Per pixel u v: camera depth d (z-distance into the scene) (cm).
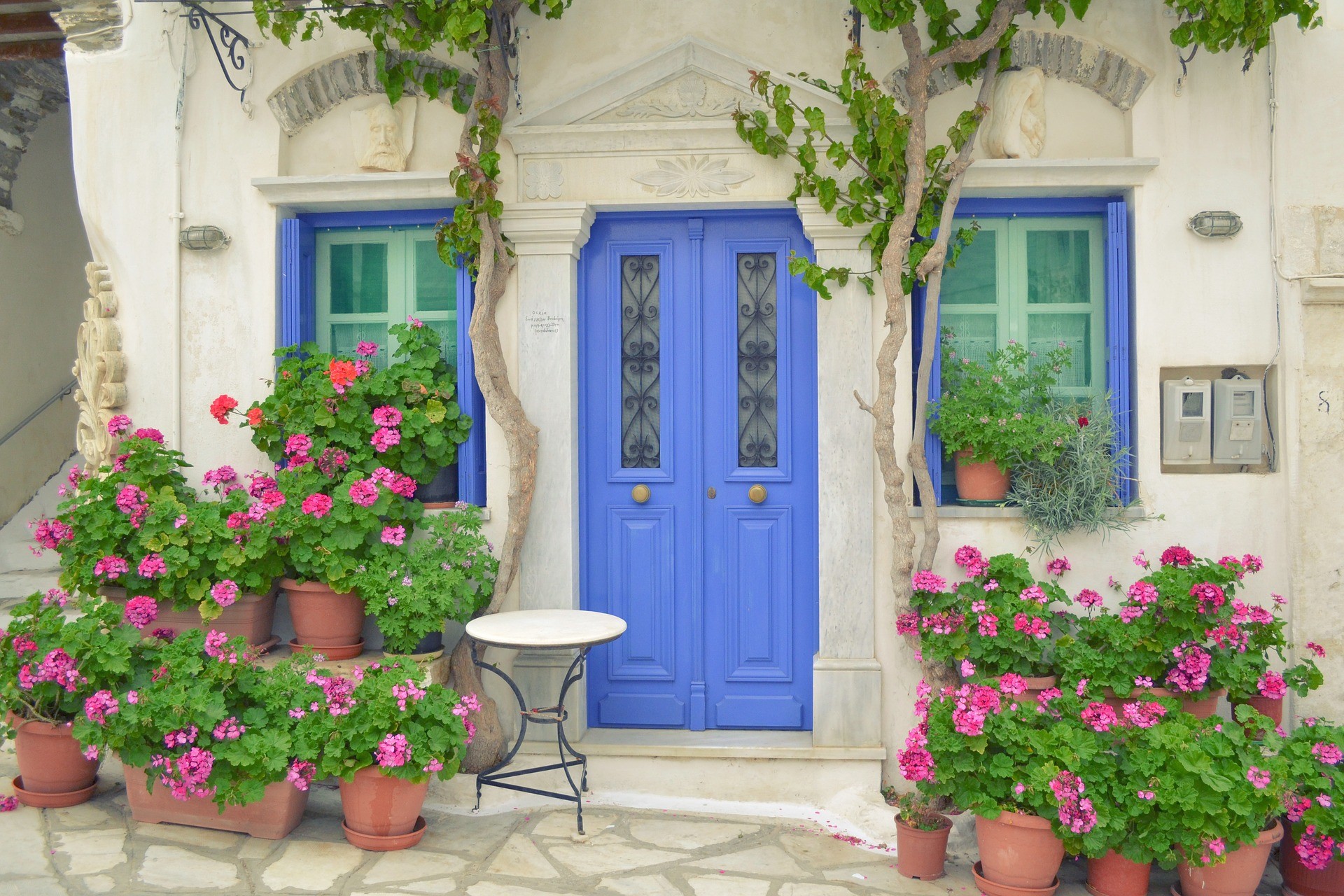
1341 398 388
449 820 367
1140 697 349
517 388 416
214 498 427
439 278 443
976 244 422
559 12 404
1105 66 397
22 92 647
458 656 398
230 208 429
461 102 413
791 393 425
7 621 507
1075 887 326
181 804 344
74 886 298
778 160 406
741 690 427
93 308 436
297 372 413
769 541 426
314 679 343
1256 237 394
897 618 383
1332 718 386
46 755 356
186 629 398
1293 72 391
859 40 399
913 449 386
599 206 413
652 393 434
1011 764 307
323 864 321
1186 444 392
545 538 414
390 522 406
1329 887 321
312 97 428
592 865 330
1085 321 420
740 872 329
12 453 637
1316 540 388
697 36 407
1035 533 395
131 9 430
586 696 427
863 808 374
